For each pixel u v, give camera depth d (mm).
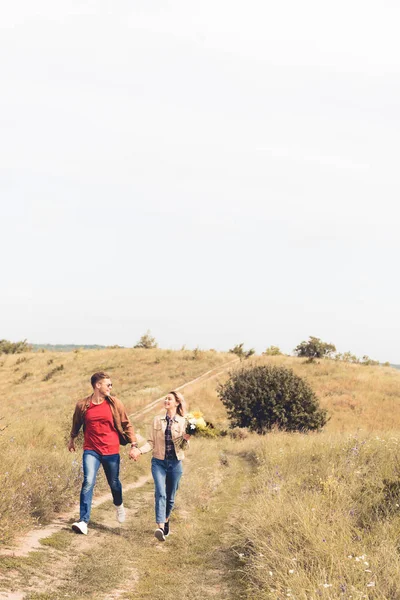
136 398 39344
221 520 8539
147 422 30500
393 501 7441
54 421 16344
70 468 9570
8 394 48250
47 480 8305
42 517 7359
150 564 6230
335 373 49375
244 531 7180
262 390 27422
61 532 6875
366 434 14367
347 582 4910
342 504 7488
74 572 5547
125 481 11727
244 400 27141
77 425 7246
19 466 8188
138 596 5203
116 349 63875
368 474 9203
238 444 20344
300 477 10039
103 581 5438
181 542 7090
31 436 13703
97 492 9875
